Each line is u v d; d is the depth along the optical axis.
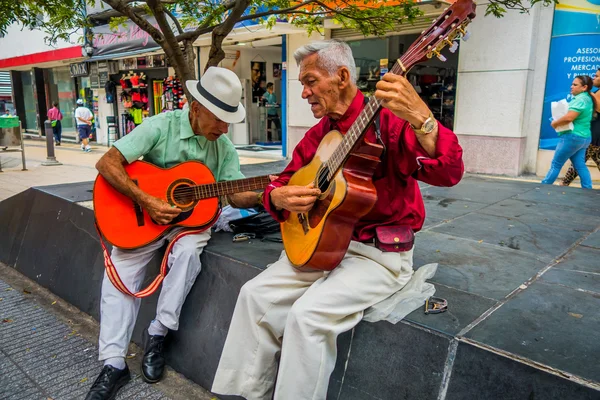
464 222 3.53
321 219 1.84
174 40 3.32
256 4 3.81
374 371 1.84
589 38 6.71
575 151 5.37
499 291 2.14
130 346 2.90
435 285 2.22
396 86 1.47
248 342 1.97
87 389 2.45
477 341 1.64
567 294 2.12
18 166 10.28
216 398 2.39
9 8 3.40
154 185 2.49
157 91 14.02
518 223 3.50
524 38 6.97
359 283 1.81
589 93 5.24
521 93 7.13
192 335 2.58
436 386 1.69
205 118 2.46
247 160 9.77
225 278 2.51
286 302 1.95
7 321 3.22
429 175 1.67
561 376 1.44
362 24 3.79
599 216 3.73
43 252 3.89
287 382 1.71
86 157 12.34
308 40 9.41
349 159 1.77
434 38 1.50
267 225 2.99
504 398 1.54
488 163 7.61
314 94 1.89
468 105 7.67
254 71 12.54
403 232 1.94
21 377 2.55
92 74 15.59
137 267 2.55
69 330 3.10
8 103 21.03
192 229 2.57
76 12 3.87
